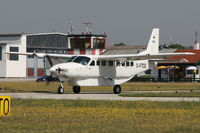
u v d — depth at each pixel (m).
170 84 182.38
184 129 48.59
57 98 89.81
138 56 112.81
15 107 70.56
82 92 120.38
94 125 51.88
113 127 49.88
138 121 56.12
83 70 107.38
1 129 48.59
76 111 65.88
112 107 71.62
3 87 144.12
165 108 70.38
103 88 149.62
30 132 46.78
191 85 170.38
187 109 69.12
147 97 95.06
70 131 47.44
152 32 130.62
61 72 103.50
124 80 119.31
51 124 52.66
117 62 115.88
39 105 73.81
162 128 49.62
